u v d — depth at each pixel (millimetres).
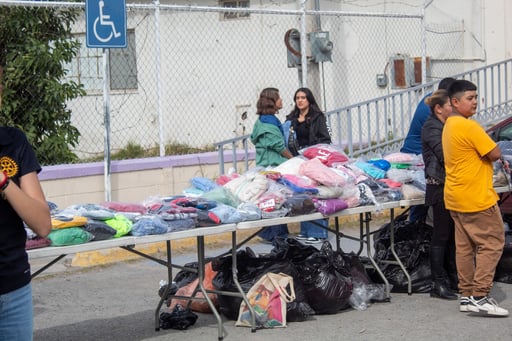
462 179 9000
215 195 8836
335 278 9203
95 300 10438
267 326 8805
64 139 15250
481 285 9086
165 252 13141
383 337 8398
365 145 17828
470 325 8789
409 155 10914
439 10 22188
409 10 22359
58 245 7223
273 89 13219
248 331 8711
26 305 4898
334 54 22188
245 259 9250
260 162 13148
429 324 8852
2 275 4738
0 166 4863
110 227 7613
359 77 22484
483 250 9047
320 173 9414
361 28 22469
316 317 9234
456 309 9469
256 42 22609
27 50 14820
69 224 7301
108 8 11961
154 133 22766
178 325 8930
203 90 23094
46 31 15539
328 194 9305
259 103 13227
